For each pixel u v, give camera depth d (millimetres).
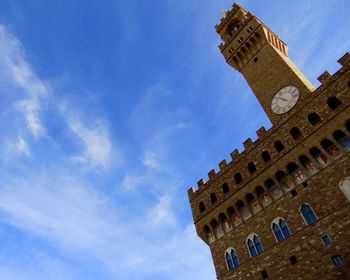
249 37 62656
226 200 50156
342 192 37219
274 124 47719
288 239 40312
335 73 41812
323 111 41781
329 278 34688
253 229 45125
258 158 48031
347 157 38156
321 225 37656
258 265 42312
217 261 48312
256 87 56375
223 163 54156
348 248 34312
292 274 38062
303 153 42094
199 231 52344
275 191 44656
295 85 48938
